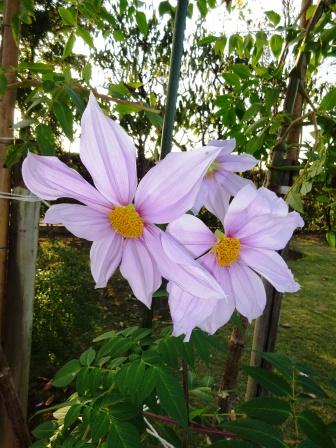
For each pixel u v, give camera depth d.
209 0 0.62
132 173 0.21
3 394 0.38
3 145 0.43
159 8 0.61
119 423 0.33
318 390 0.35
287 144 0.50
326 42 0.45
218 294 0.21
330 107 0.42
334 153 0.44
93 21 0.60
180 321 0.23
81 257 2.03
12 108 0.43
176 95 0.34
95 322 1.52
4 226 0.49
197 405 0.82
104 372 0.37
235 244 0.25
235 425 0.31
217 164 0.27
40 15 2.13
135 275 0.24
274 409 0.32
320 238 3.71
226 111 0.56
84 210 0.22
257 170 1.25
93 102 0.20
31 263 0.51
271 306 0.55
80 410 0.37
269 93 0.47
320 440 0.30
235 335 0.57
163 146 0.35
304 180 0.42
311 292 2.17
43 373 1.11
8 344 0.53
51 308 1.23
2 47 0.44
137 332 0.41
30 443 0.42
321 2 0.44
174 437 0.40
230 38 0.56
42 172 0.21
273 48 0.56
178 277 0.22
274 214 0.24
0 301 0.52
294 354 1.47
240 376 1.21
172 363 0.34
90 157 0.21
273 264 0.25
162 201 0.21
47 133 0.35
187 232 0.24
